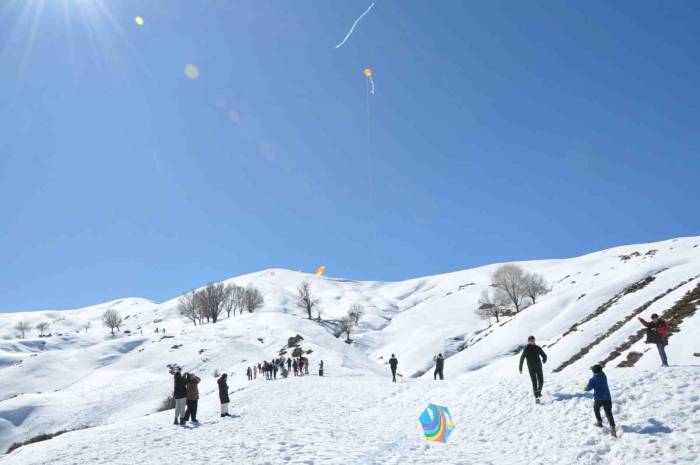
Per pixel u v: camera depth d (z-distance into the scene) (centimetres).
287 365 5328
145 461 1213
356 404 2261
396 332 12938
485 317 11406
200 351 7669
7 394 7206
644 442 1045
